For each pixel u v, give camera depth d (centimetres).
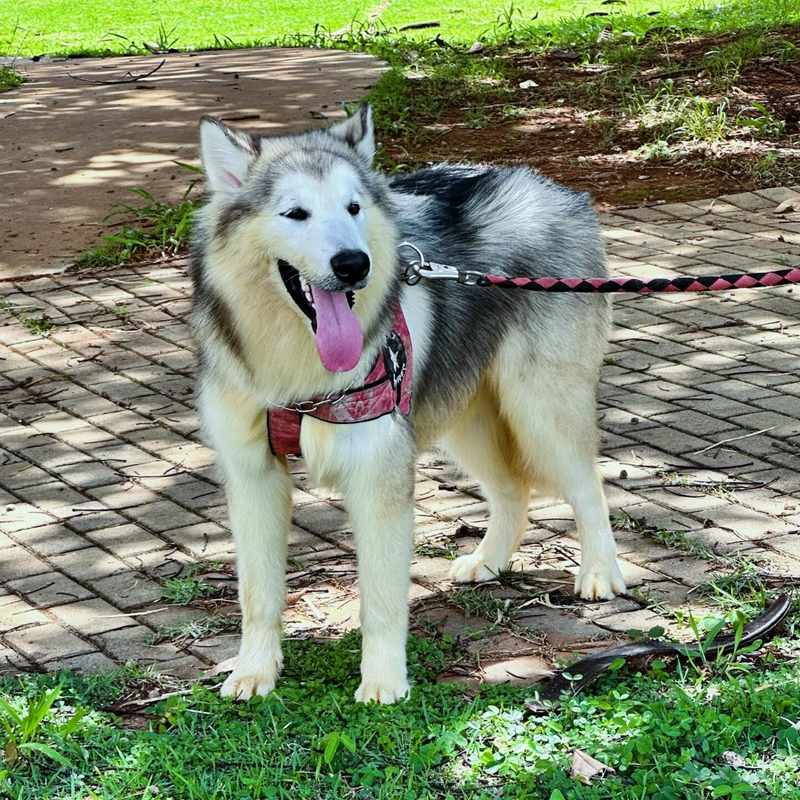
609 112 874
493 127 862
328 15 1669
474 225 412
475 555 424
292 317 376
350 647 400
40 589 419
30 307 559
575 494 416
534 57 1105
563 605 412
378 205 381
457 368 406
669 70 963
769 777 363
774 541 427
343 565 427
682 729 372
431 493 454
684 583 416
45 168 769
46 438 477
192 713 381
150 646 402
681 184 719
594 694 385
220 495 452
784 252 597
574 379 412
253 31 1530
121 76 1099
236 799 362
